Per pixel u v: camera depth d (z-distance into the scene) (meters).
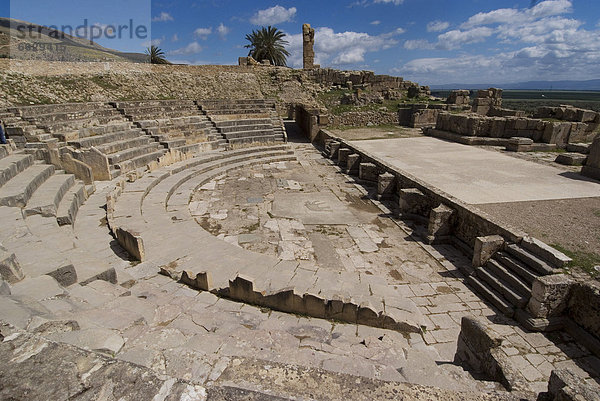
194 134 20.44
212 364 2.83
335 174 17.45
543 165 15.48
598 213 9.75
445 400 2.59
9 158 11.11
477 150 19.14
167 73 27.95
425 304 7.26
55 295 4.57
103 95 21.69
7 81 17.81
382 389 2.62
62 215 8.93
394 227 11.16
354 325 6.00
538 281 6.47
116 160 14.57
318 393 2.53
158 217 10.70
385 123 30.20
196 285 6.80
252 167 18.66
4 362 2.35
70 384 2.19
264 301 6.27
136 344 3.60
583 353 5.98
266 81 33.06
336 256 9.21
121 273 6.85
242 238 10.16
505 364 4.16
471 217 9.24
